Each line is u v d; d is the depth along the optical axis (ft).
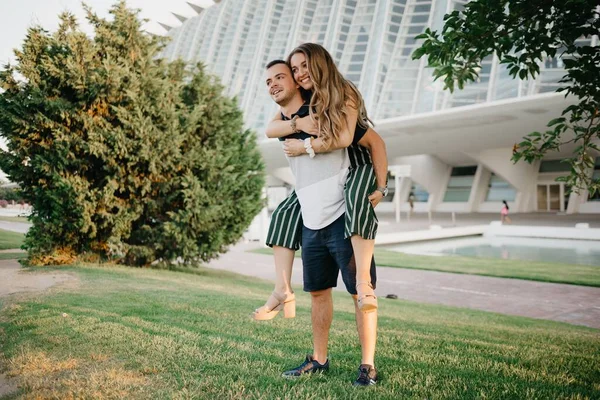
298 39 163.43
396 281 43.96
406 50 131.64
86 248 39.24
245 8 198.70
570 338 18.69
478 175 168.55
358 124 8.47
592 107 13.52
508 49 14.66
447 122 111.65
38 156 34.68
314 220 8.63
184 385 8.75
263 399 7.94
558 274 45.91
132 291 24.06
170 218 39.73
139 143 35.55
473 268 51.16
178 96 40.32
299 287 39.37
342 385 8.61
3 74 34.71
